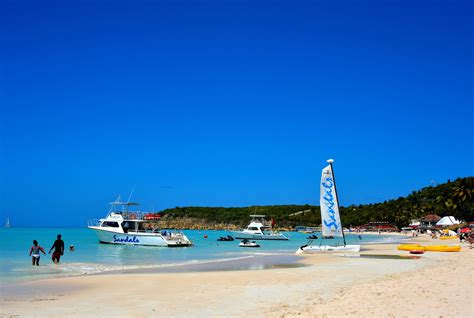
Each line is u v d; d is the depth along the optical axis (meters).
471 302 14.06
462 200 124.25
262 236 85.94
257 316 13.41
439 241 75.38
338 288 19.05
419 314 12.55
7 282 22.38
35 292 19.03
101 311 14.56
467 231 87.06
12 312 14.42
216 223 172.62
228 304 15.62
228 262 35.28
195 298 16.95
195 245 66.25
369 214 179.50
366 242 80.81
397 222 164.38
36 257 31.08
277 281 21.92
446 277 20.02
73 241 70.81
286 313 13.62
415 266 29.20
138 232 60.47
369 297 15.52
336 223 41.88
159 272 27.44
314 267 29.61
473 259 32.97
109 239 61.25
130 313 14.22
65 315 13.94
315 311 13.66
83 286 20.73
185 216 179.88
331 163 42.22
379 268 28.23
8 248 51.16
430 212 152.50
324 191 42.06
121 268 30.56
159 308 15.03
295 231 150.38
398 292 16.20
